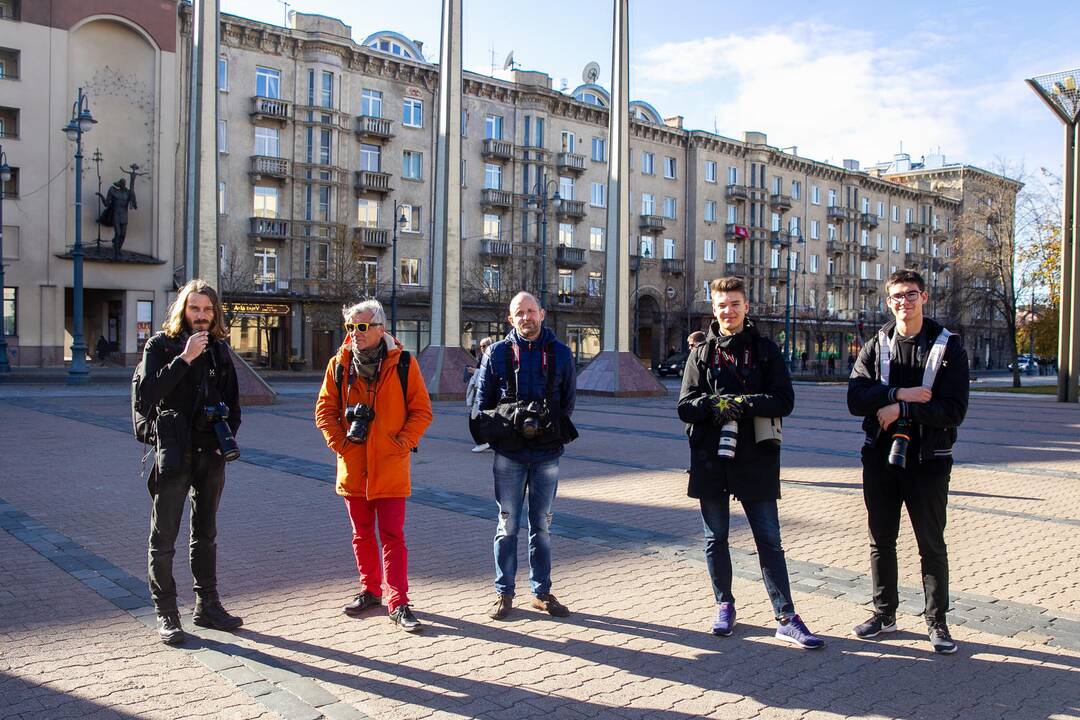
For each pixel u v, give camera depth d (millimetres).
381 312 5164
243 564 6422
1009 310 40625
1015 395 34062
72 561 6355
